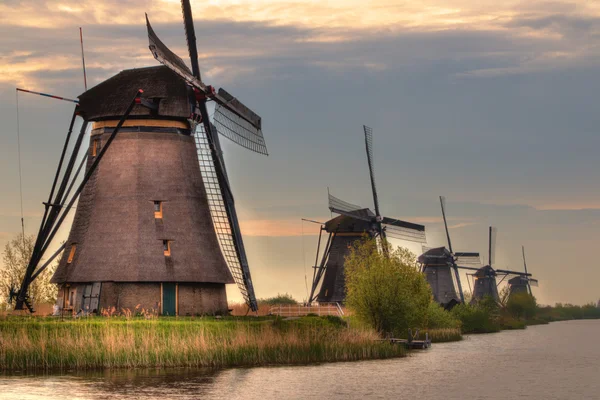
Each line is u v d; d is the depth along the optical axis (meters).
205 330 56.72
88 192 68.50
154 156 68.06
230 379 48.25
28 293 71.38
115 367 51.50
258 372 51.44
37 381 46.03
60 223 67.31
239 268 71.12
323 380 49.34
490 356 71.56
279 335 58.62
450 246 159.00
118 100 67.38
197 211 68.81
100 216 66.75
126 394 42.41
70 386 44.50
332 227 111.81
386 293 75.88
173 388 44.66
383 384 48.88
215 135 70.25
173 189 67.94
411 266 79.19
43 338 52.03
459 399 44.84
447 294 148.50
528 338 106.94
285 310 82.56
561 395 47.00
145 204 66.88
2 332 52.44
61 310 66.62
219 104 69.56
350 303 77.88
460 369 58.38
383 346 65.50
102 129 68.81
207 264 67.50
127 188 67.19
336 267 109.88
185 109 67.62
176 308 65.75
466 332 124.94
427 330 99.25
